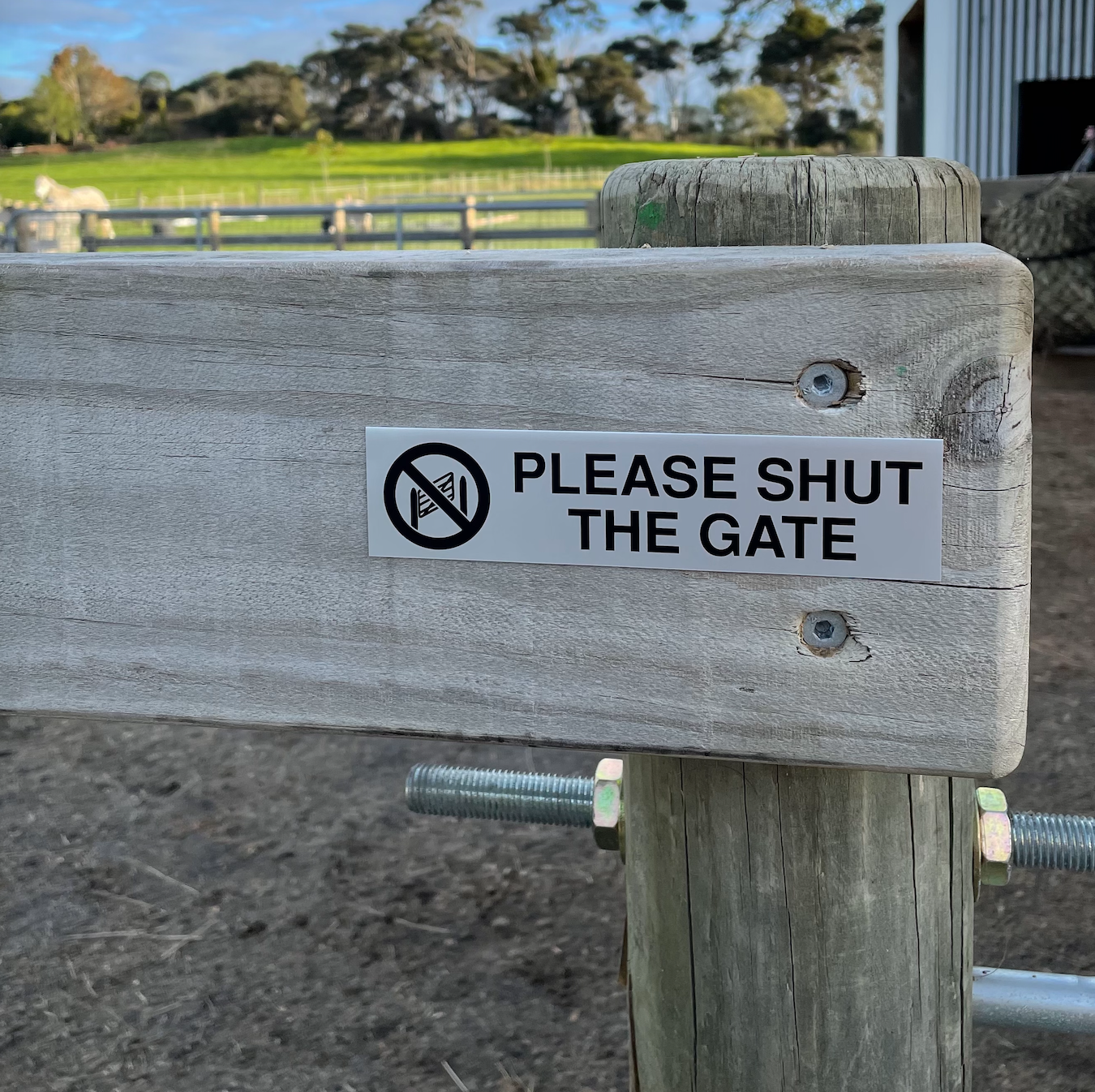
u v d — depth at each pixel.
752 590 0.64
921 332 0.60
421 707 0.71
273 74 96.31
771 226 0.81
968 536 0.61
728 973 0.87
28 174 79.75
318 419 0.69
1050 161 13.59
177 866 2.57
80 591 0.75
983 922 2.29
